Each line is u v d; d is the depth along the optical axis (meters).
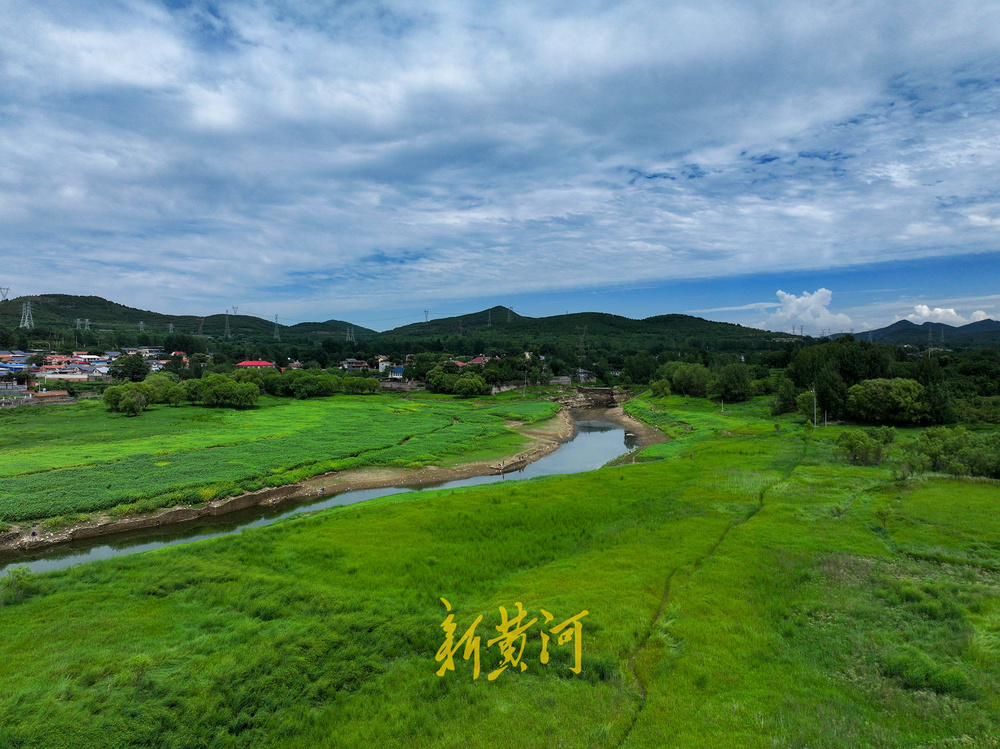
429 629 21.77
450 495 45.94
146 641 20.84
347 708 17.06
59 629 21.69
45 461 59.38
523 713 16.42
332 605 23.95
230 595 25.19
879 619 21.16
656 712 16.02
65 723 15.53
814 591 23.91
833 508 37.09
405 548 32.09
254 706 17.05
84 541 42.25
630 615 22.20
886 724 15.09
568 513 39.06
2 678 18.03
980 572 25.55
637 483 48.56
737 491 43.38
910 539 30.25
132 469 56.97
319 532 35.19
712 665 18.34
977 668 17.45
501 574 28.56
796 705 16.03
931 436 51.38
